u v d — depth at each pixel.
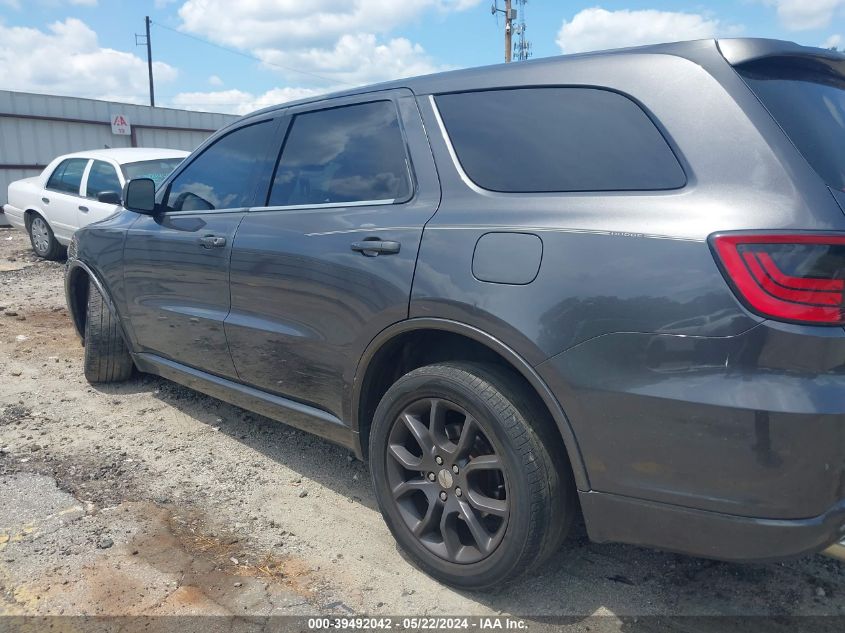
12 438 3.90
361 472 3.54
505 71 2.59
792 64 2.23
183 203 3.87
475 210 2.42
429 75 2.87
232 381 3.59
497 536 2.34
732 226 1.87
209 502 3.21
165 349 4.02
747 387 1.83
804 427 1.78
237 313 3.37
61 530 2.93
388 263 2.59
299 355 3.04
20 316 6.88
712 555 2.00
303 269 2.94
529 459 2.22
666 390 1.93
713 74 2.08
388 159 2.83
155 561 2.71
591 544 2.84
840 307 1.78
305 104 3.34
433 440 2.49
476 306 2.28
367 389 2.82
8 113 16.41
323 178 3.08
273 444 3.86
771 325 1.80
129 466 3.56
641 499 2.06
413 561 2.67
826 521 1.84
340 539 2.90
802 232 1.79
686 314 1.90
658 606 2.46
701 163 2.01
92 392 4.67
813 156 1.96
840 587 2.55
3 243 12.42
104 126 18.42
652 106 2.14
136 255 4.05
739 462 1.86
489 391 2.30
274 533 2.94
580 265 2.09
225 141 3.76
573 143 2.30
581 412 2.10
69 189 9.37
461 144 2.60
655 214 2.01
